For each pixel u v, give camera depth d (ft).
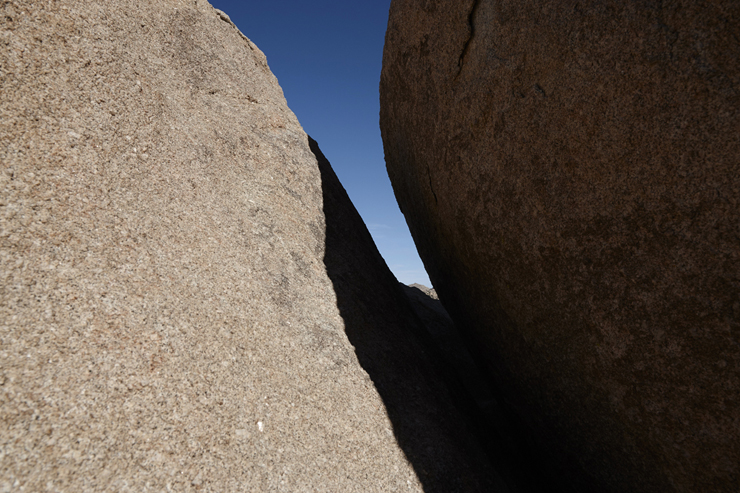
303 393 5.94
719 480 4.51
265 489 4.52
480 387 11.22
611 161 4.75
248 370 5.43
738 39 3.75
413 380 7.87
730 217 3.93
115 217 5.25
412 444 6.56
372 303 8.98
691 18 3.98
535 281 6.06
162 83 7.52
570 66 4.98
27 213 4.42
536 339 6.43
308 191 10.10
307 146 11.44
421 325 10.91
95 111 5.73
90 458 3.56
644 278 4.66
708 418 4.39
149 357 4.49
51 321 4.00
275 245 7.81
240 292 6.26
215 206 7.08
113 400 3.97
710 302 4.16
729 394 4.17
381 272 10.82
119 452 3.74
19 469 3.19
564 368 6.05
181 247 5.87
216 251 6.41
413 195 10.14
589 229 5.13
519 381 7.38
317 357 6.66
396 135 10.02
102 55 6.22
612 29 4.54
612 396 5.39
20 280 4.02
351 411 6.33
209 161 7.61
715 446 4.42
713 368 4.24
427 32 7.66
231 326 5.67
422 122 8.32
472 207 7.02
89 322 4.25
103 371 4.06
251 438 4.81
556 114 5.23
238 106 9.69
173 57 8.34
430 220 9.23
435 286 11.21
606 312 5.12
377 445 6.14
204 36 9.73
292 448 5.16
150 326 4.72
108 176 5.48
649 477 5.38
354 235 10.73
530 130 5.61
